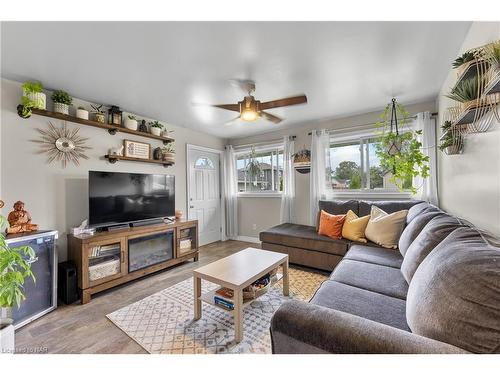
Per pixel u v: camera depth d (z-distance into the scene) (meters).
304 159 3.84
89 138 2.84
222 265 2.06
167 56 1.88
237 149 4.82
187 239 3.48
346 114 3.41
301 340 0.91
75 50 1.79
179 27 1.54
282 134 4.23
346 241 2.76
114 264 2.55
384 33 1.62
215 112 3.28
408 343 0.78
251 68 2.09
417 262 1.44
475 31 1.49
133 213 2.97
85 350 1.60
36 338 1.74
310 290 2.46
